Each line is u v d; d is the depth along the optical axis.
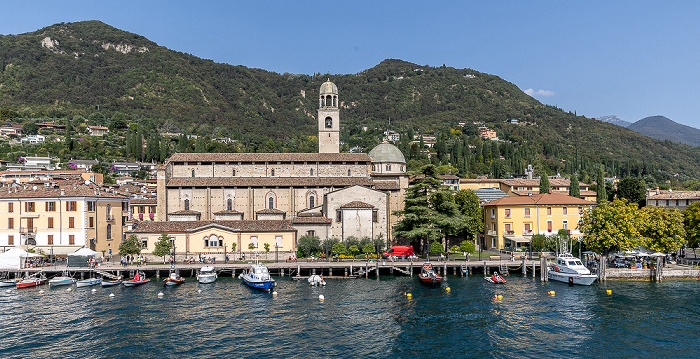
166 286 82.38
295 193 120.62
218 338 54.19
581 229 98.00
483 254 110.06
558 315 63.09
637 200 162.62
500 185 176.50
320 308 66.88
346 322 60.28
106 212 109.69
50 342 53.06
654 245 93.69
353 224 109.25
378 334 55.69
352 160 124.94
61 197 101.00
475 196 125.44
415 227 103.94
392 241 116.31
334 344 52.31
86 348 51.19
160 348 51.06
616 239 90.19
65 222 101.06
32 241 101.88
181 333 55.97
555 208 116.69
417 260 100.19
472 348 51.28
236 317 62.41
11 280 85.00
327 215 111.12
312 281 82.94
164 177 115.81
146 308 67.12
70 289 80.44
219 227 101.19
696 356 48.81
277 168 123.38
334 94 134.00
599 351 50.34
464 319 61.50
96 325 59.19
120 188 166.38
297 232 108.75
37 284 83.50
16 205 101.75
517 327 58.19
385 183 122.12
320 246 106.50
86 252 90.88
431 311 65.19
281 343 52.56
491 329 57.44
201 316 62.94
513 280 86.06
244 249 101.88
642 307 66.62
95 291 78.75
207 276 85.12
